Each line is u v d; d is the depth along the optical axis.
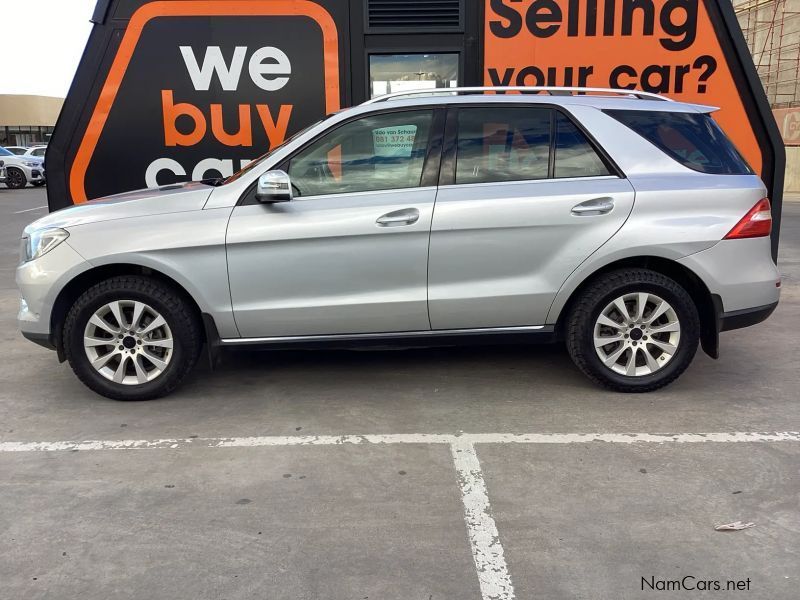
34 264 4.11
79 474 3.39
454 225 4.06
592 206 4.08
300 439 3.78
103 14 5.68
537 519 2.96
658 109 4.31
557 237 4.11
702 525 2.90
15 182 24.69
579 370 4.82
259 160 4.58
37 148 28.38
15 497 3.17
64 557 2.71
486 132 4.20
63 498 3.16
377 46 5.84
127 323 4.21
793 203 17.77
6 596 2.47
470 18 5.82
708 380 4.66
